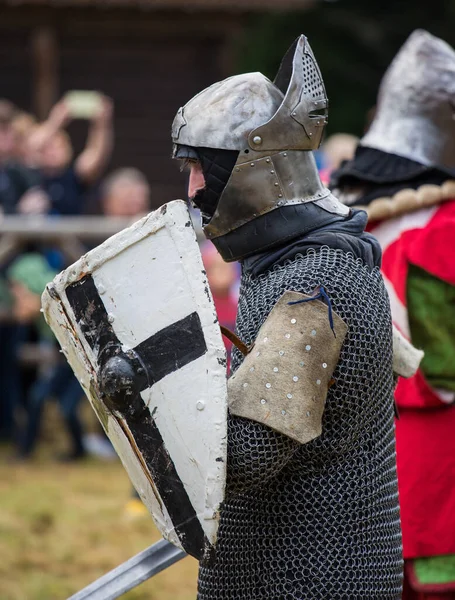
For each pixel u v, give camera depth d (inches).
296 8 1226.0
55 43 1220.5
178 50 1240.2
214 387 211.8
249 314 227.5
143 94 1240.2
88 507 565.3
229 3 1197.7
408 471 319.3
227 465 213.3
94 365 226.4
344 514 223.0
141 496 229.3
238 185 227.8
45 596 428.1
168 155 1249.4
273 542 223.5
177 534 219.3
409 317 319.6
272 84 234.2
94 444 740.0
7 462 692.1
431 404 315.3
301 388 209.2
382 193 327.0
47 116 1221.1
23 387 743.1
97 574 458.3
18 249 723.4
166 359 217.2
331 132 1306.6
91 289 225.1
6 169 741.3
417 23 1381.6
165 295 218.2
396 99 336.5
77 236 720.3
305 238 226.5
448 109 331.3
